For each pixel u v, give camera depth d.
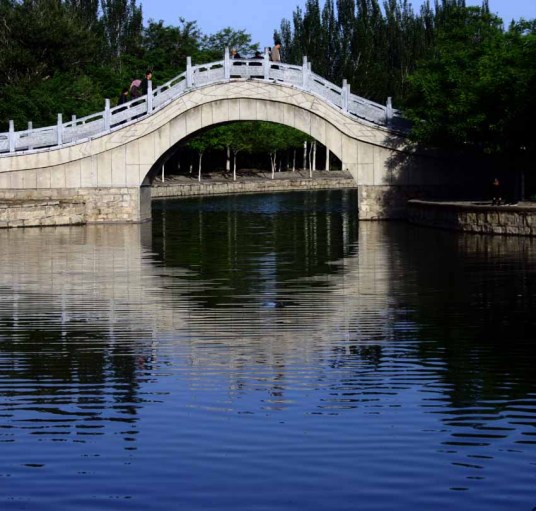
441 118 48.31
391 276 29.94
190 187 95.94
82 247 40.22
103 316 23.42
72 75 81.12
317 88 51.38
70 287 28.23
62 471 12.80
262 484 12.33
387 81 107.75
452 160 51.47
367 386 16.61
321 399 15.84
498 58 46.41
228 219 58.47
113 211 53.03
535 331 21.12
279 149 121.69
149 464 13.01
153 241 43.22
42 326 22.20
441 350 19.31
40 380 17.22
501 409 15.21
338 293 26.69
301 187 118.00
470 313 23.33
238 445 13.66
